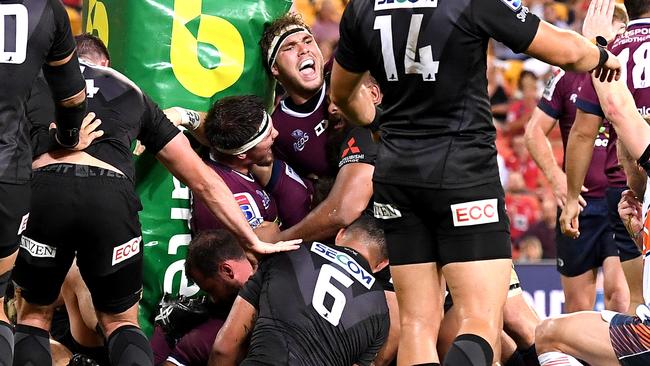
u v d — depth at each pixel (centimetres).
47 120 870
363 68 830
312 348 848
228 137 1035
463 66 775
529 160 2197
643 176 963
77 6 2455
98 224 832
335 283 872
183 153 899
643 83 1129
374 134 920
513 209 2080
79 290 965
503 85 2434
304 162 1136
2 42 744
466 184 786
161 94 1053
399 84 795
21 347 845
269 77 1120
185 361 960
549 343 984
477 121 790
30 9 755
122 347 835
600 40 824
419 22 771
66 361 1018
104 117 861
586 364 1080
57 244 839
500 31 766
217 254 947
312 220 1028
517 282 1078
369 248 927
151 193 1051
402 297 830
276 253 903
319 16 2434
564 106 1375
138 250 864
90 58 983
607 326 934
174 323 977
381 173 816
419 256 821
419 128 796
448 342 923
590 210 1385
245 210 1053
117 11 1072
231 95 1082
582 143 1120
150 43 1051
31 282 848
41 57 762
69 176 827
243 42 1086
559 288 1573
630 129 912
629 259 1271
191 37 1062
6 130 744
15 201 749
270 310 859
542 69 2445
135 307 880
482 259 793
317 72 1102
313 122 1120
